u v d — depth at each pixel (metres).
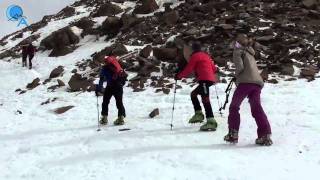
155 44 20.69
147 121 11.25
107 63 11.29
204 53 9.91
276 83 13.77
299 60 15.59
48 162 8.75
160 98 13.61
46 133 11.20
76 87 17.02
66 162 8.61
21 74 23.34
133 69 17.89
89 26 28.27
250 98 8.51
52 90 17.67
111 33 26.25
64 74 20.06
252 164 7.45
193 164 7.60
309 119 9.79
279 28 18.81
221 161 7.61
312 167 7.23
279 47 16.64
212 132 9.48
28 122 12.92
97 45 25.38
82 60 22.47
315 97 11.73
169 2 27.55
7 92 19.36
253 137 8.94
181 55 17.05
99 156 8.67
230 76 15.02
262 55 16.44
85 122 11.99
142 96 14.33
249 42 8.66
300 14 20.14
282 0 22.30
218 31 19.27
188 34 19.80
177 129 10.03
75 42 27.02
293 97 11.91
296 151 7.98
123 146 9.09
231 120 8.52
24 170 8.50
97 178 7.56
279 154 7.88
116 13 30.12
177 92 14.20
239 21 20.28
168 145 8.79
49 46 28.00
